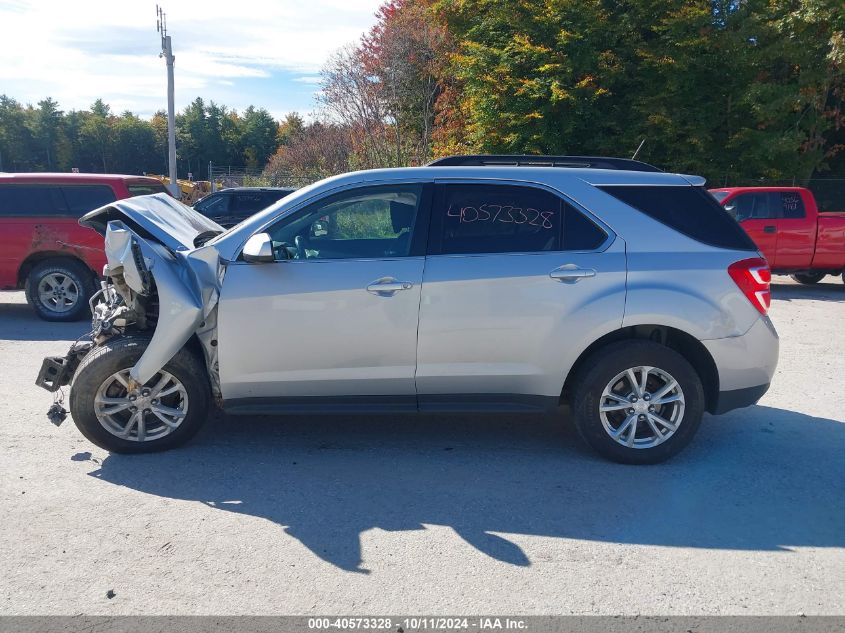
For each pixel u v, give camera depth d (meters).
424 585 3.41
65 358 5.14
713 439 5.46
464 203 4.89
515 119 20.69
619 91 21.47
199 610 3.20
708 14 19.95
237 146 102.19
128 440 4.94
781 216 13.59
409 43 24.92
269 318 4.75
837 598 3.33
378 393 4.87
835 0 19.11
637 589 3.39
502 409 4.91
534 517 4.12
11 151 97.31
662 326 4.87
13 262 9.84
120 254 4.65
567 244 4.84
